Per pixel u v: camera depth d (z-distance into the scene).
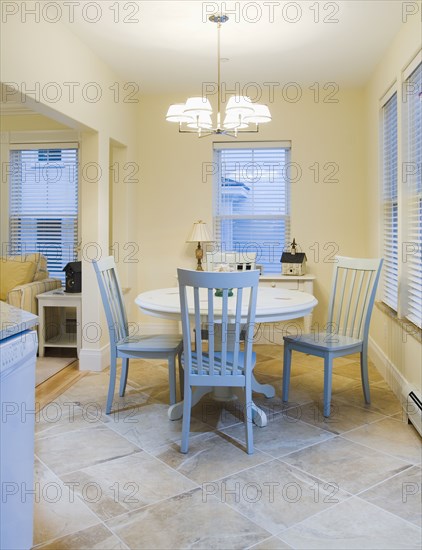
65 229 5.50
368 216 4.96
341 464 2.60
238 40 3.88
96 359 4.39
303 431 3.04
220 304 3.12
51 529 2.03
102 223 4.40
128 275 5.29
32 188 5.52
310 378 4.21
